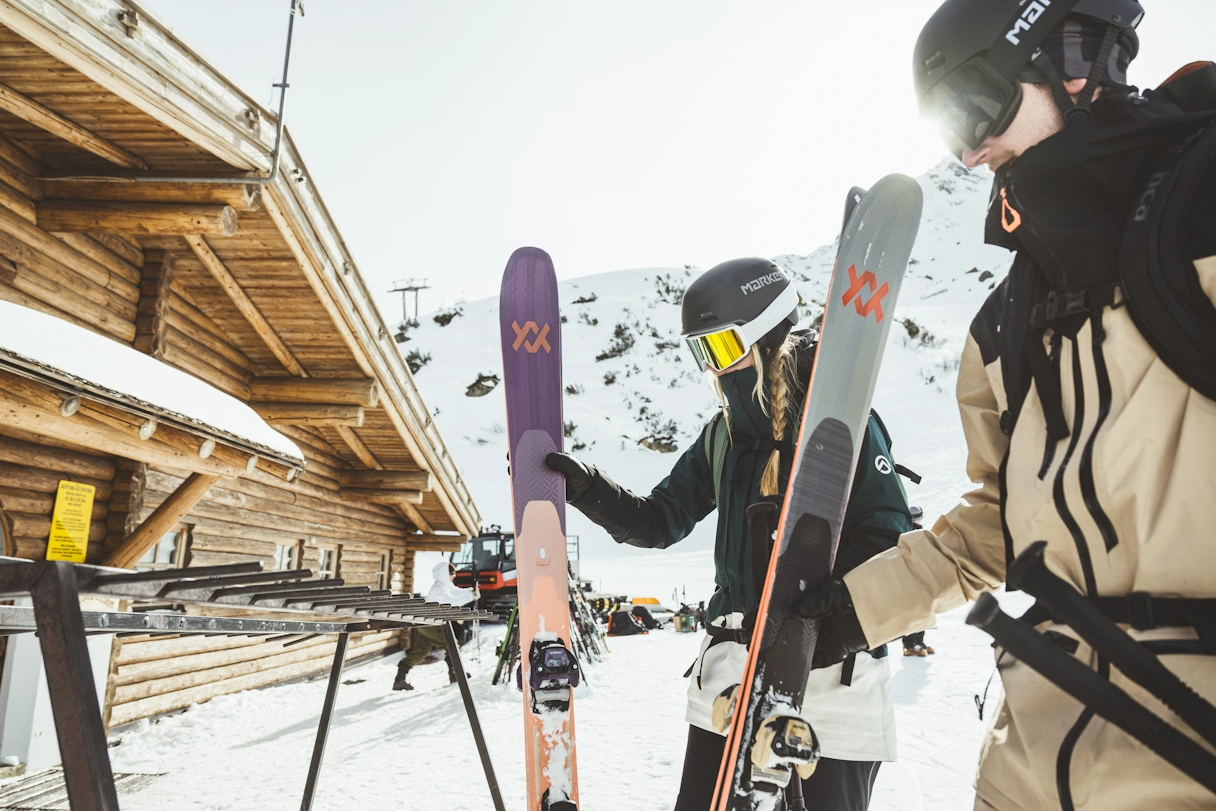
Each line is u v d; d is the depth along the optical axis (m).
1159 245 0.80
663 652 10.34
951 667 6.76
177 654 6.40
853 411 1.42
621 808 3.46
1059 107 0.95
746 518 1.65
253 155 4.49
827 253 96.19
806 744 1.17
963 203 101.88
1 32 3.50
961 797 3.24
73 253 4.87
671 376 60.81
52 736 4.55
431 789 4.01
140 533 4.63
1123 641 0.71
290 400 6.85
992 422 1.16
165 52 3.70
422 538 12.32
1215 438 0.78
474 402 55.00
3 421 3.13
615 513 1.84
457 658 2.71
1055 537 0.90
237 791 4.14
